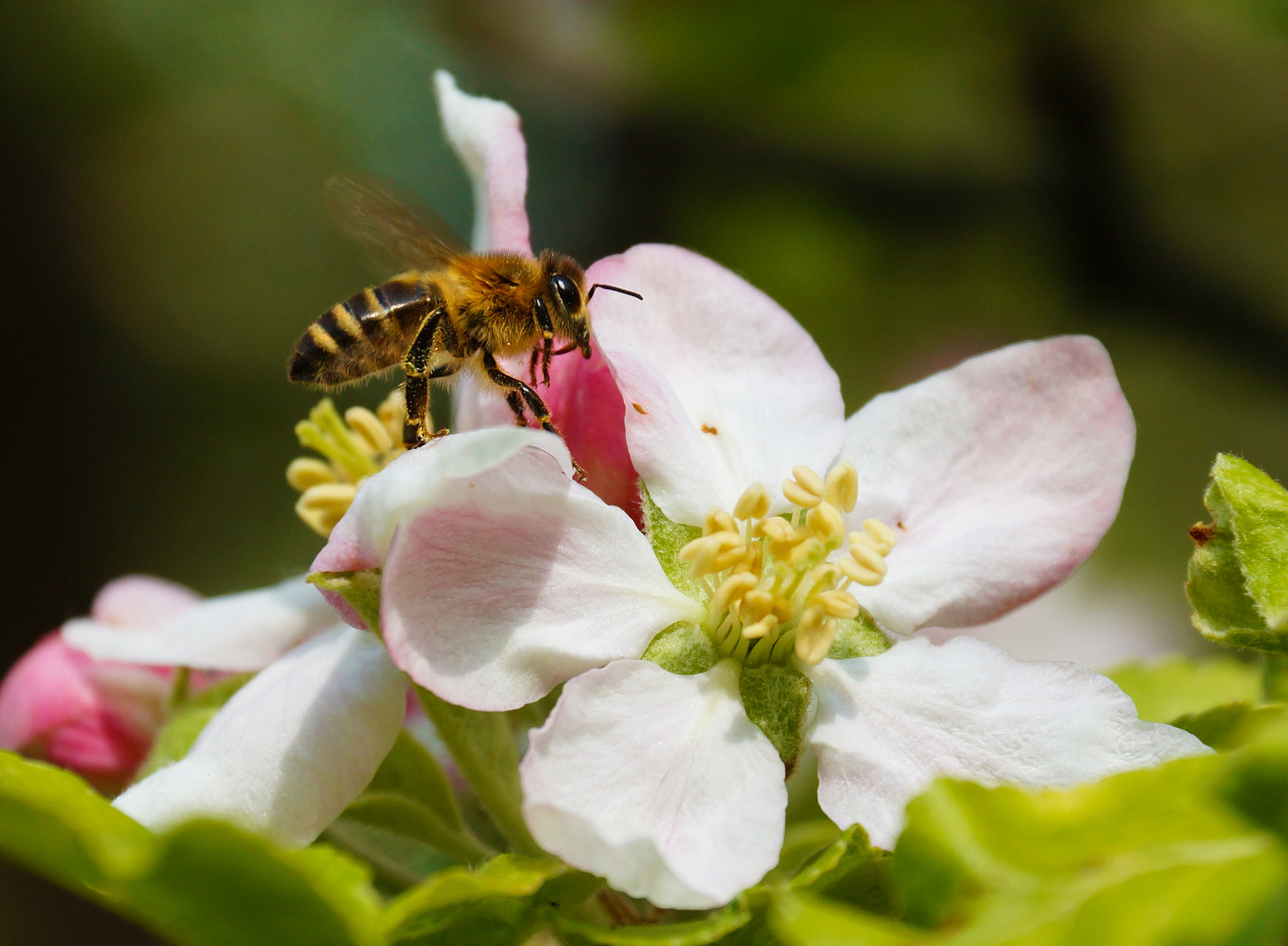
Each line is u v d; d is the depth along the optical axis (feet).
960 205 0.96
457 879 0.54
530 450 0.58
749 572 0.59
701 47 0.95
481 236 0.66
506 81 1.05
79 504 1.29
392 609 0.56
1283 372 0.90
